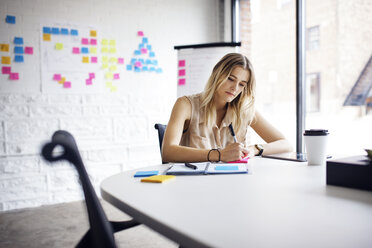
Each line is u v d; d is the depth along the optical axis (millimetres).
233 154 1067
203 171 872
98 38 2916
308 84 10898
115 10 2994
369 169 639
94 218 384
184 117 1376
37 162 2660
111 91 2990
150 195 650
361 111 10352
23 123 2615
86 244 572
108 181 812
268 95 10680
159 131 1491
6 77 2553
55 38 2721
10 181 2568
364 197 596
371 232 409
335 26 10109
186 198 617
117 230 826
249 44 3777
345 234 404
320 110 10844
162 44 3275
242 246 372
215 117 1425
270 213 503
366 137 8227
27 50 2615
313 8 10469
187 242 419
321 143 982
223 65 1380
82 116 2854
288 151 1362
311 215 488
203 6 3545
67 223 2184
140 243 1837
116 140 3018
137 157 3127
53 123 2730
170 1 3314
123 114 3055
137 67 3119
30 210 2523
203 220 477
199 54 2627
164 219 488
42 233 1992
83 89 2854
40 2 2658
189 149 1142
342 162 684
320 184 721
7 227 2119
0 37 2523
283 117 10797
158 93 3252
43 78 2684
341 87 10438
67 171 2758
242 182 756
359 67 10102
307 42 10648
